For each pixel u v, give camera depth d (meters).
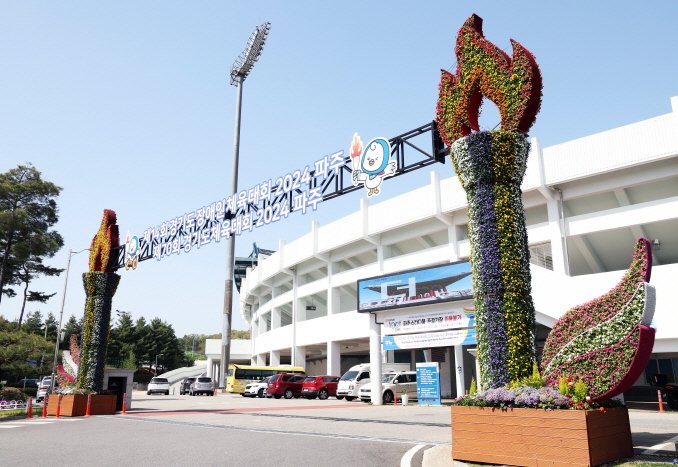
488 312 10.02
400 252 39.75
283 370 44.84
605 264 30.91
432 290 24.23
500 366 9.68
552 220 28.25
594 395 8.58
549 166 27.81
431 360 40.53
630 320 8.46
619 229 27.95
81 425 16.41
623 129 25.39
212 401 32.25
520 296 10.00
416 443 11.05
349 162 16.75
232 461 8.95
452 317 23.70
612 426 8.55
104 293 23.25
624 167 25.22
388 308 26.03
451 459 9.32
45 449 10.86
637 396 34.31
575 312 9.23
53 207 56.38
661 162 24.77
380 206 37.38
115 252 24.41
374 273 38.69
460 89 11.48
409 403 27.55
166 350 94.62
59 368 31.23
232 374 44.38
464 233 34.38
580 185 27.48
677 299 22.53
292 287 53.09
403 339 25.75
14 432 14.48
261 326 63.94
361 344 44.66
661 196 26.44
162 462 8.95
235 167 50.31
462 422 9.32
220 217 22.52
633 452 8.99
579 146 26.83
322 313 53.81
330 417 18.02
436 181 33.19
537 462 8.31
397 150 15.22
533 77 10.60
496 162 10.57
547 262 29.91
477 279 10.38
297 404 27.73
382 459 9.07
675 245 27.56
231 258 49.00
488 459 8.84
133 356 85.81
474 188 10.80
